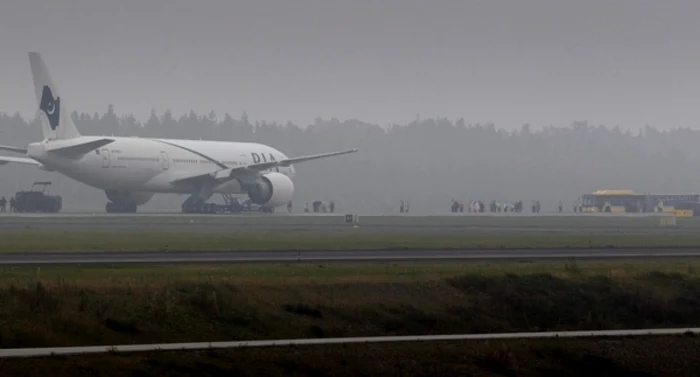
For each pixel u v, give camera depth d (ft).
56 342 311.06
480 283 421.59
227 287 376.68
